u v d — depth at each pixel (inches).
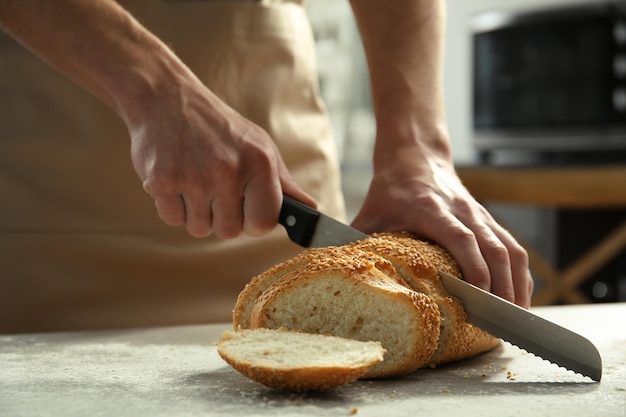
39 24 31.7
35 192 39.6
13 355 31.8
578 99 74.6
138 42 32.0
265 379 26.5
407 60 37.4
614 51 71.9
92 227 39.9
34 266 39.7
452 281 30.8
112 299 40.3
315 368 26.1
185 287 40.8
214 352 32.2
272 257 41.7
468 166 67.5
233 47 41.1
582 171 62.0
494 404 26.3
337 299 29.1
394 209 34.2
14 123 39.6
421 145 35.9
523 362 31.3
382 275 29.5
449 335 30.2
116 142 39.9
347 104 88.3
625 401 26.6
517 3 90.3
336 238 32.5
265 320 29.5
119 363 30.6
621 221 68.8
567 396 27.1
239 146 31.6
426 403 26.4
